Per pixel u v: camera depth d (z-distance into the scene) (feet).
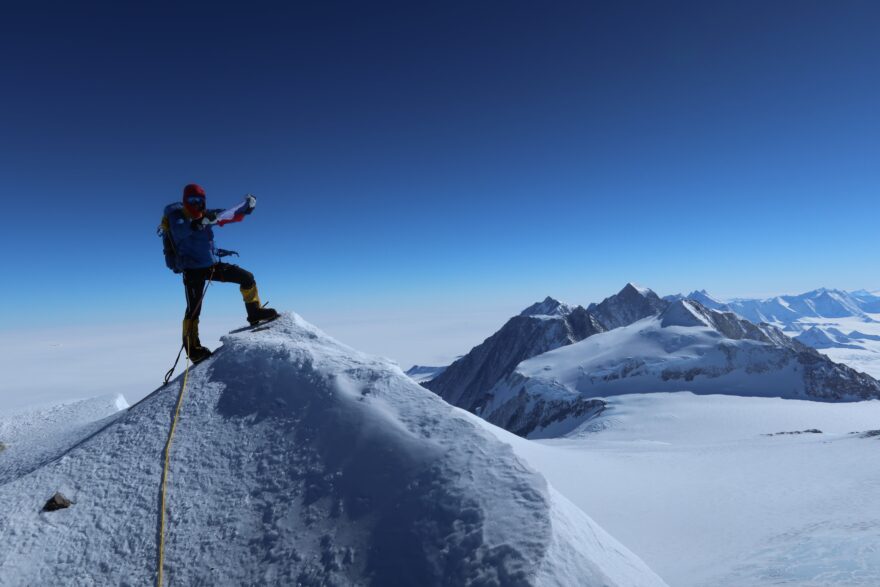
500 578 15.02
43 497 24.76
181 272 32.19
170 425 27.96
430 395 25.91
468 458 20.42
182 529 21.44
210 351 34.27
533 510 17.21
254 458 24.35
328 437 24.00
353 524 19.24
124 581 19.72
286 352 30.81
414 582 16.21
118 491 24.35
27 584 20.07
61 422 63.57
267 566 18.75
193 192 29.30
